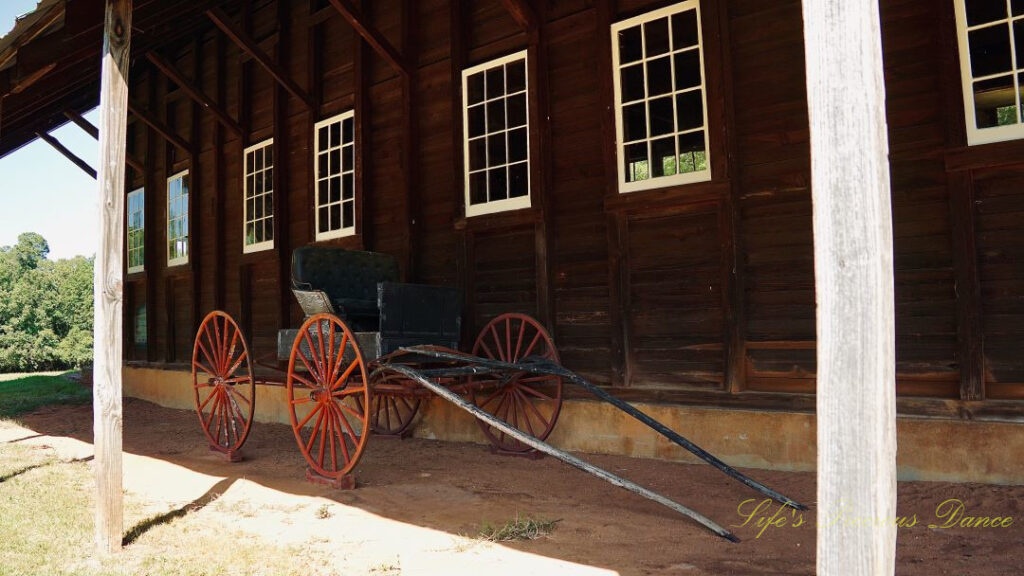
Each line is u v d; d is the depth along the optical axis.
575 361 6.02
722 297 5.15
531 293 6.34
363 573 3.09
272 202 9.31
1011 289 4.09
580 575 2.98
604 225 5.89
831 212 1.63
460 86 6.93
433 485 4.91
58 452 6.77
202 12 7.77
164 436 7.99
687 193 5.27
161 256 12.10
